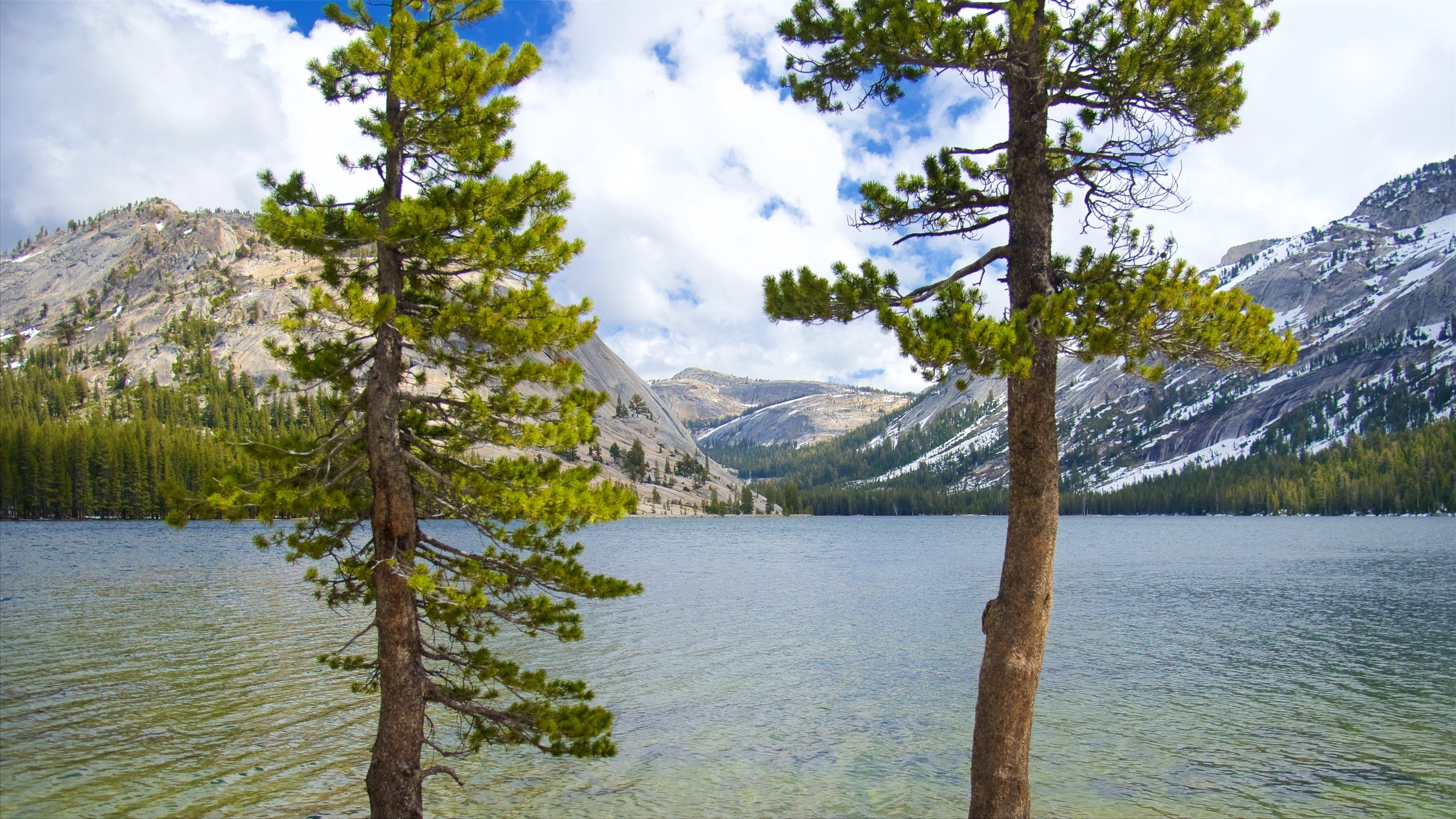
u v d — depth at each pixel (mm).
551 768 22016
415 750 11305
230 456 10945
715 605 53750
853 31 10070
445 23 12242
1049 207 10727
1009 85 10867
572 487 10633
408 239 10805
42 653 34500
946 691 30266
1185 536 160125
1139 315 9078
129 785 19844
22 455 139125
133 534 116750
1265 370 9406
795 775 21641
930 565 89375
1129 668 34469
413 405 11594
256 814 18234
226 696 27594
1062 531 190500
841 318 10047
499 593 11953
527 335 10914
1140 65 9711
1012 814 10188
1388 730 25469
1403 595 59969
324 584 12406
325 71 11953
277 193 11695
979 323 8609
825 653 37156
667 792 20344
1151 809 19422
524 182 11469
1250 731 25391
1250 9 9883
